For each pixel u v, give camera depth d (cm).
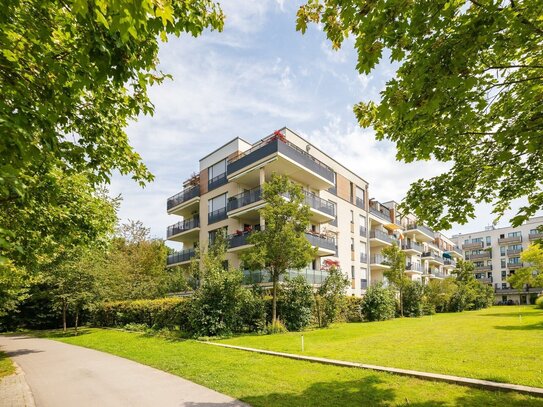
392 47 411
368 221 3534
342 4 404
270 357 955
